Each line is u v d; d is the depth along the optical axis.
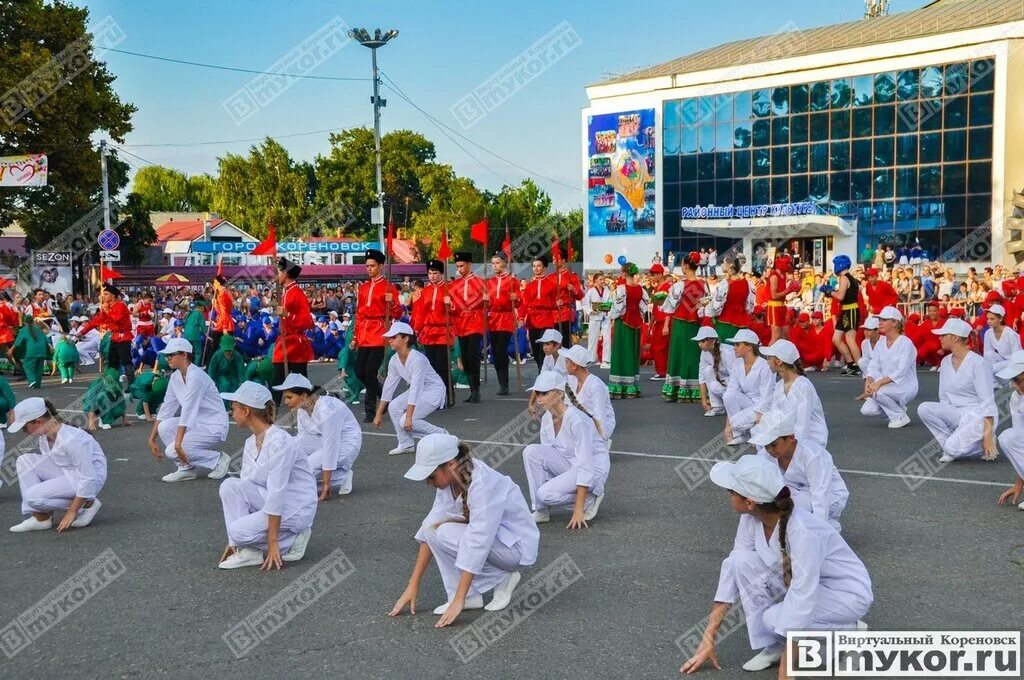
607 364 21.33
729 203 48.09
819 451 6.38
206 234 61.47
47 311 23.52
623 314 15.24
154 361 20.97
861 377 17.77
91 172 28.59
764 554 4.77
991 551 6.70
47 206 44.12
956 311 19.06
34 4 27.12
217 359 14.54
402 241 64.94
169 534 7.72
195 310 17.00
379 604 5.95
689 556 6.79
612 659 5.02
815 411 8.12
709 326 13.35
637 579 6.30
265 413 6.86
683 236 49.72
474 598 5.82
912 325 19.03
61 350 19.73
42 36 27.31
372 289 13.45
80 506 8.00
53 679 4.91
